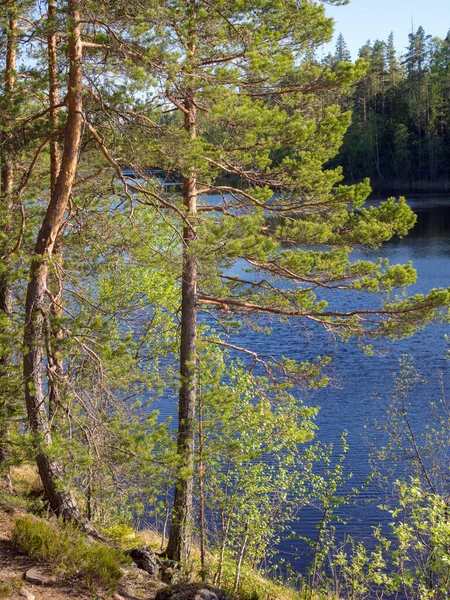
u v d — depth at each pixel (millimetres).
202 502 11289
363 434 18719
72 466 9344
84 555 8055
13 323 10352
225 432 11281
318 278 13188
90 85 9695
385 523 14656
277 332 29969
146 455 9680
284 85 12898
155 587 8758
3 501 9898
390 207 13008
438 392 21406
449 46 88812
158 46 9609
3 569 7465
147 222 11344
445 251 42219
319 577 12555
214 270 11508
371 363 25062
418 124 84938
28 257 9742
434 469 11633
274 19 11555
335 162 88562
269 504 11836
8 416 10305
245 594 11297
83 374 9828
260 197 13227
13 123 10391
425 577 8344
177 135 10398
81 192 11531
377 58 90250
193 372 12266
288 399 13109
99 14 9352
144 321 14836
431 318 12688
